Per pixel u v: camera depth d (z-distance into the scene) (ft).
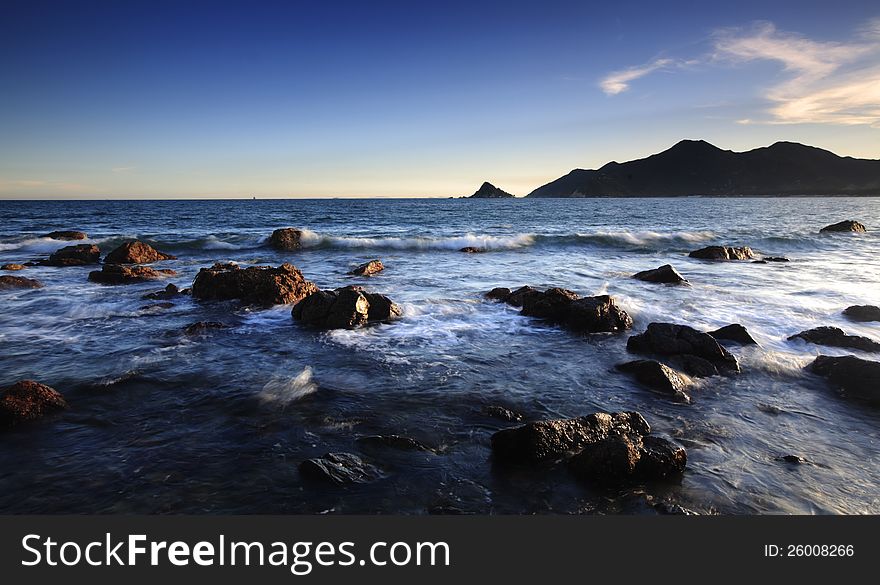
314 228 141.79
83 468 18.65
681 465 18.85
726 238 110.52
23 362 30.14
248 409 23.99
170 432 21.54
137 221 164.96
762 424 23.22
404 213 237.86
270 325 40.11
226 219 178.91
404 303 46.78
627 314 41.22
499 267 73.10
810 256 85.87
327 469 18.24
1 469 18.49
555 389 27.14
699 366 30.01
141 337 36.09
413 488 17.84
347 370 29.68
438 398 25.67
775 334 37.55
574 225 158.20
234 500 16.97
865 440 21.77
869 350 33.19
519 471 18.97
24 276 61.62
